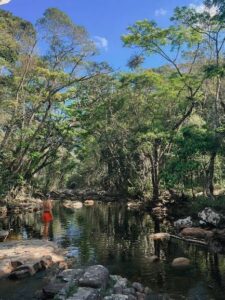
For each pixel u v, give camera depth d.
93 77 33.25
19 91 29.34
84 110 34.47
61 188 64.62
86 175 61.78
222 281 11.33
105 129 35.81
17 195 35.03
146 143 30.62
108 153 46.00
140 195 36.94
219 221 18.02
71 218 26.72
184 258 13.52
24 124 30.69
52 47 30.89
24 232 20.55
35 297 10.21
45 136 33.38
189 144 23.70
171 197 28.31
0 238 18.23
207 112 31.22
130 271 12.51
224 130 23.44
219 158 29.75
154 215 26.95
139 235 19.08
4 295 10.41
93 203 40.12
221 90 30.31
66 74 30.64
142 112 32.72
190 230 18.00
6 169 29.41
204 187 25.98
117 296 9.34
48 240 17.48
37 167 36.88
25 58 29.20
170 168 25.66
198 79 27.33
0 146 27.44
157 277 11.83
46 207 20.41
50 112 32.44
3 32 27.06
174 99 30.25
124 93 33.59
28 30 29.33
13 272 11.86
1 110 29.19
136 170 39.06
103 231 20.62
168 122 30.83
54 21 29.70
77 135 34.47
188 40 26.42
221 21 21.30
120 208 33.75
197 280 11.48
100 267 10.91
